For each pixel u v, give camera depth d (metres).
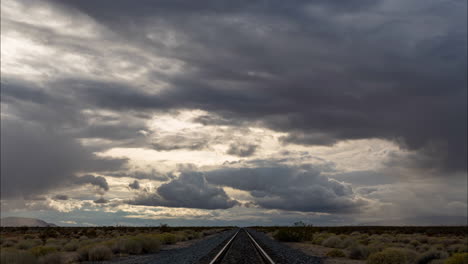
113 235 55.81
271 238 51.03
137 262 18.45
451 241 39.53
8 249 17.66
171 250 28.39
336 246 34.62
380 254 19.19
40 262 17.44
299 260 19.52
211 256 19.94
